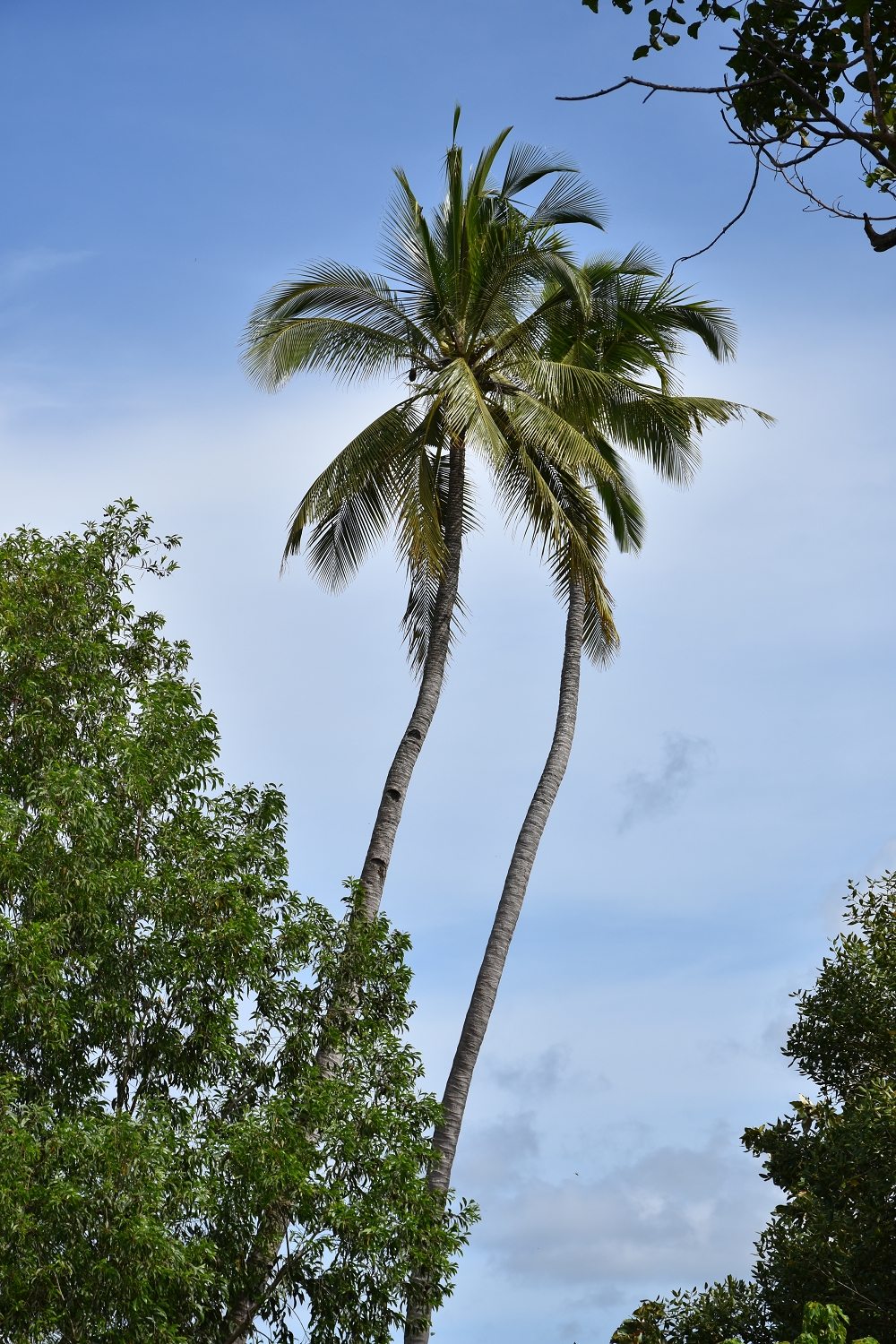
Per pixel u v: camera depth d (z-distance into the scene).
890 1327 15.14
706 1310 16.44
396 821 19.28
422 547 19.42
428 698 20.14
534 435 19.59
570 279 19.48
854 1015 17.56
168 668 16.73
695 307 22.77
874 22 5.84
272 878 15.18
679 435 22.81
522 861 19.97
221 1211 12.59
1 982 12.48
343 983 15.16
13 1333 11.00
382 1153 13.80
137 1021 13.46
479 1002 18.89
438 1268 13.21
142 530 17.25
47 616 15.62
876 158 5.57
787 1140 17.77
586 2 6.11
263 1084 14.31
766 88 5.88
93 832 13.51
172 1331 11.53
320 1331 12.96
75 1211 11.25
